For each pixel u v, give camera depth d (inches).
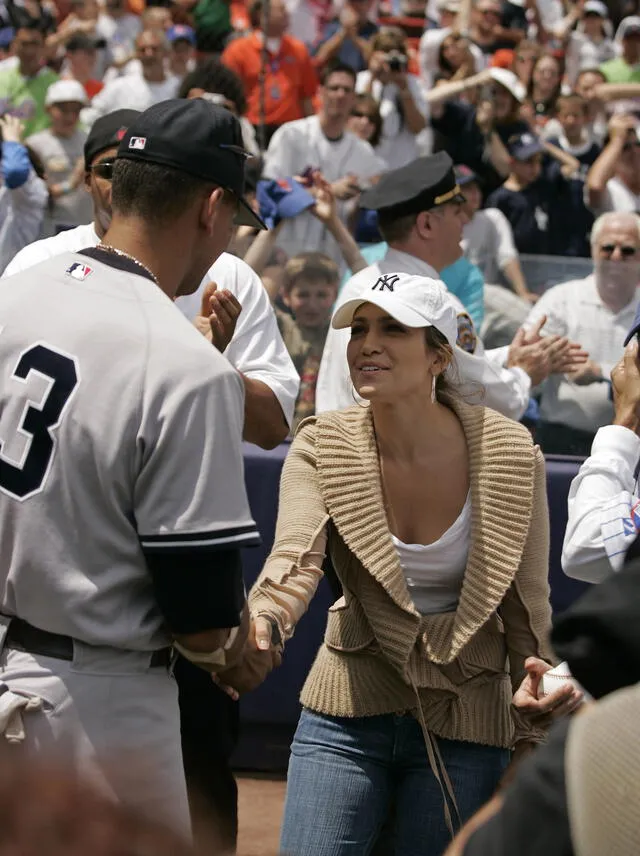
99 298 130.0
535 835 77.6
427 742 160.2
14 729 126.5
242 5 666.8
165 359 126.0
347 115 466.9
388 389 163.6
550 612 169.2
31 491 125.7
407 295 162.7
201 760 180.1
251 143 478.3
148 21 593.0
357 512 164.9
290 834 166.4
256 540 127.6
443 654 162.4
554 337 277.1
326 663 168.6
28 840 53.6
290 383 199.9
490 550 163.6
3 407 128.0
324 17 706.8
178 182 135.2
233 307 171.0
